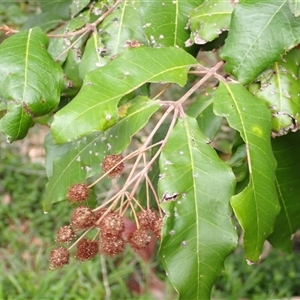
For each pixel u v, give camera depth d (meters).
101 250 0.27
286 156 0.33
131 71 0.28
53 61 0.30
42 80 0.29
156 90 0.56
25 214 1.12
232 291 0.91
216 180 0.25
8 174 1.19
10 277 0.93
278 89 0.29
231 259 0.96
